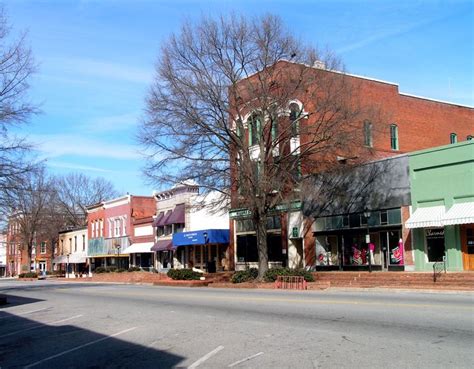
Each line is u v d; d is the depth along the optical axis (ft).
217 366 28.07
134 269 175.73
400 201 99.50
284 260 124.57
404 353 28.07
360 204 107.86
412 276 84.99
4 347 39.63
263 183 98.53
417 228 95.91
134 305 63.57
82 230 244.42
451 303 51.52
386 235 103.60
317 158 109.29
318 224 117.70
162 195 176.86
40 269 292.40
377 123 109.70
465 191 88.53
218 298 67.97
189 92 99.45
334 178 113.60
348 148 103.71
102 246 218.18
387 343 30.81
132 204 200.64
